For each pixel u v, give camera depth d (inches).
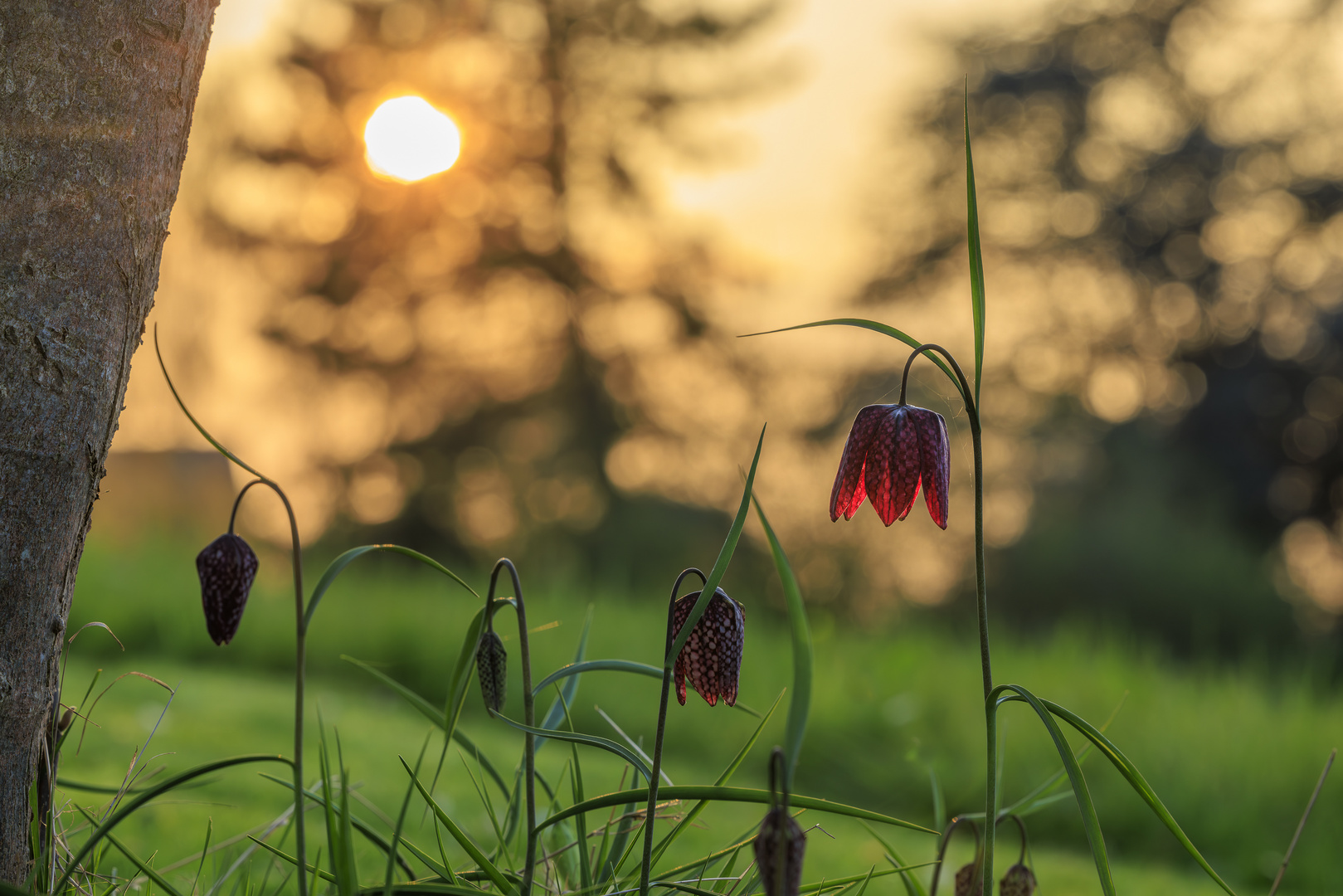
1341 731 175.8
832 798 175.8
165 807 104.3
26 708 61.0
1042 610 567.8
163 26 62.7
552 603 287.3
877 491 57.9
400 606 263.9
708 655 56.4
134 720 148.9
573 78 638.5
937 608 592.7
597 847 80.0
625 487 666.8
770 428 639.1
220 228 573.3
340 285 621.6
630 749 61.5
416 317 642.2
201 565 52.1
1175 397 754.8
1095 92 749.3
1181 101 756.0
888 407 58.9
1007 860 129.5
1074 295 764.6
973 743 182.4
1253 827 151.3
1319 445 708.7
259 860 88.5
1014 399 740.0
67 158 60.1
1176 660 526.9
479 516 662.5
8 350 59.0
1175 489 661.9
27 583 60.5
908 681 212.1
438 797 119.7
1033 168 767.1
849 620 555.8
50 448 60.5
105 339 62.2
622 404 661.9
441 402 661.3
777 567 42.7
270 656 238.5
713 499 662.5
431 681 228.5
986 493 644.7
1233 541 590.9
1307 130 714.8
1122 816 157.9
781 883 41.9
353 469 649.0
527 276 647.1
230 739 143.3
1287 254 721.6
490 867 56.3
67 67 59.7
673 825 93.1
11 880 60.3
